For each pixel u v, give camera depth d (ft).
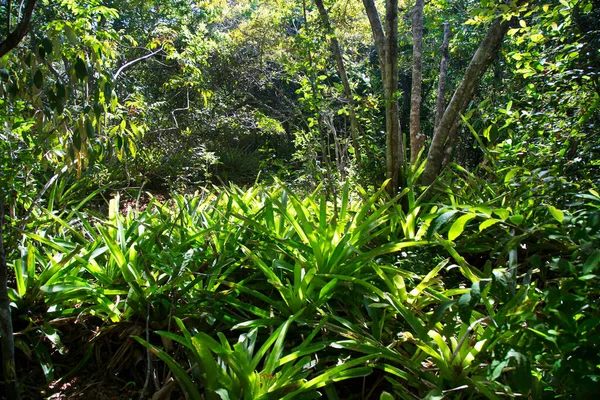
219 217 11.07
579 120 10.19
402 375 6.50
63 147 11.34
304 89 14.46
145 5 27.07
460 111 13.17
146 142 23.79
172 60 28.89
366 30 26.05
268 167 29.04
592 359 4.66
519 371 5.16
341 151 17.26
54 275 8.28
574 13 9.84
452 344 6.79
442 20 17.46
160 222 11.02
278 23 18.47
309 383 6.15
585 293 5.58
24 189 10.27
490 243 10.21
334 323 8.01
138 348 7.86
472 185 11.71
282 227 10.06
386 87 12.34
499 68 18.74
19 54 10.25
